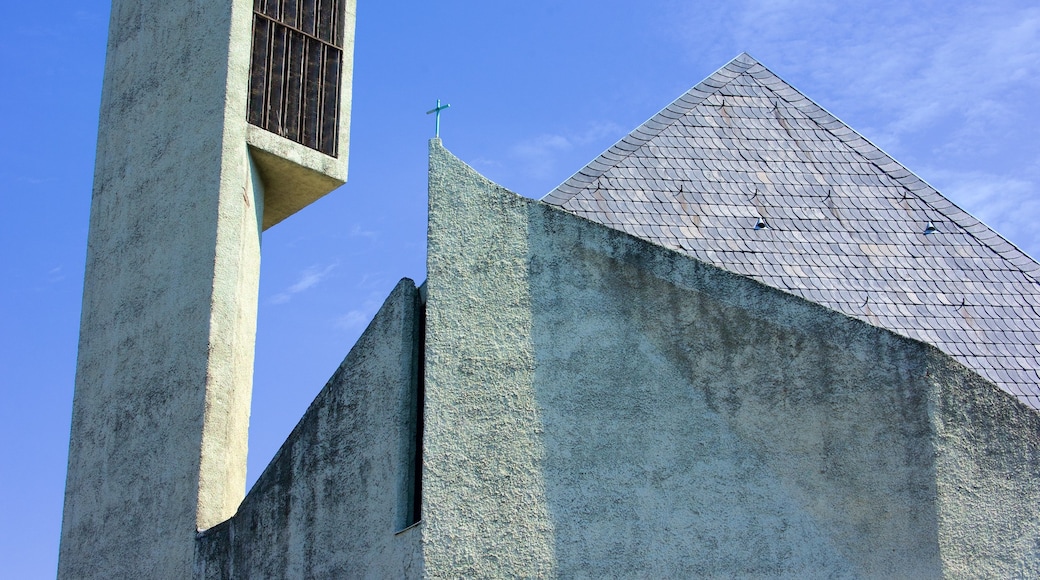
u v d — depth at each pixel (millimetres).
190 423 20875
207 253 21688
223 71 22734
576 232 18141
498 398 17359
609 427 17281
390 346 18406
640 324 17734
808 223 21938
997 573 16750
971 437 17250
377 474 17938
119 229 23484
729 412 17375
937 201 22797
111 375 22547
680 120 23484
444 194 18281
